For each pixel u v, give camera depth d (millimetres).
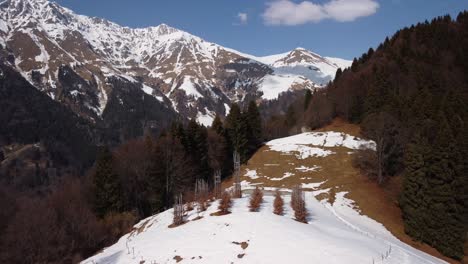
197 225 38312
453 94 78500
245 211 41938
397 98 84625
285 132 129625
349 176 68875
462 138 55719
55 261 48625
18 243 48250
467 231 49469
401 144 64062
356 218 51000
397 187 60781
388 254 31844
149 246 35531
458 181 49031
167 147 79312
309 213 45281
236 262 28250
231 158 96375
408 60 113312
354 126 97562
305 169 76688
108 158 67125
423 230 46719
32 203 63906
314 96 128000
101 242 55062
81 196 69500
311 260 27812
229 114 101188
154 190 75000
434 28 135000
